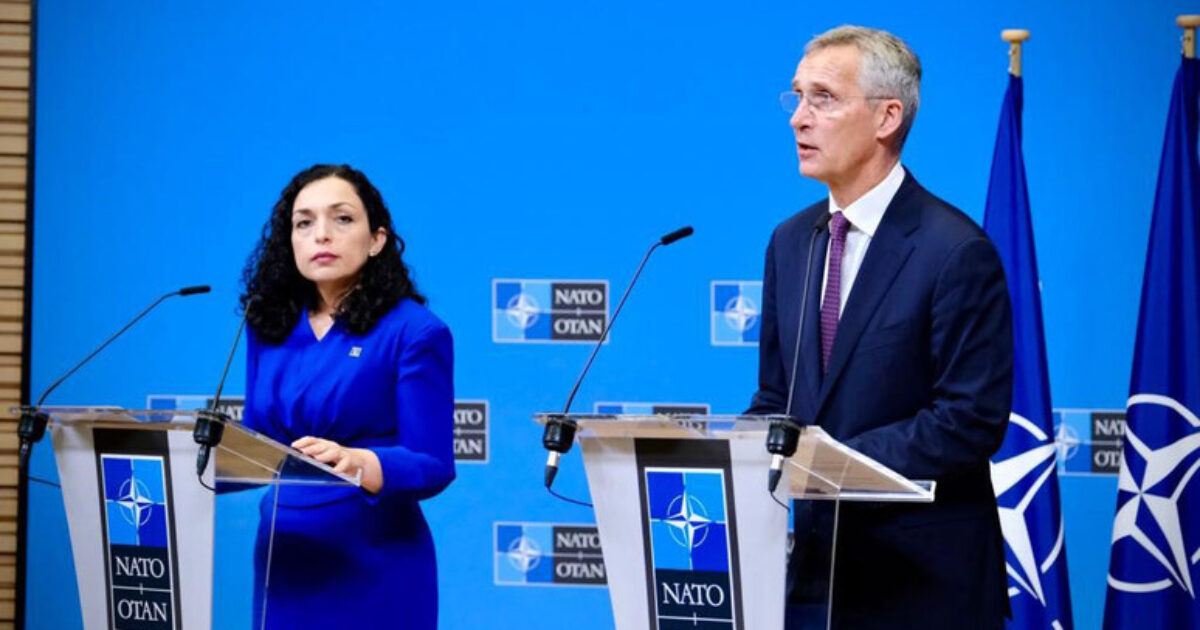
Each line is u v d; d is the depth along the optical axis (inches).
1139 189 346.0
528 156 362.0
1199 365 315.9
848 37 218.1
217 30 368.2
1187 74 324.2
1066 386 346.0
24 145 372.5
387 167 365.1
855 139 213.6
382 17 365.4
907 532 203.6
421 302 231.9
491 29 363.3
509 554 362.3
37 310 370.0
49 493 371.9
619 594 184.2
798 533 181.6
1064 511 346.9
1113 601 320.5
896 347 205.9
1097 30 346.9
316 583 216.2
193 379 367.6
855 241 216.5
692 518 178.9
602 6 360.5
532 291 361.4
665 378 358.0
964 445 198.2
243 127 367.2
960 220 210.1
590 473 185.8
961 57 350.6
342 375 221.1
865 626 204.1
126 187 369.4
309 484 218.7
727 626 177.8
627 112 359.6
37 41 370.3
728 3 357.4
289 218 230.7
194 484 200.2
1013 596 317.1
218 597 370.6
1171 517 316.8
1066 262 346.9
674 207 358.6
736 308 356.5
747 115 357.1
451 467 219.5
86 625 212.4
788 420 166.6
